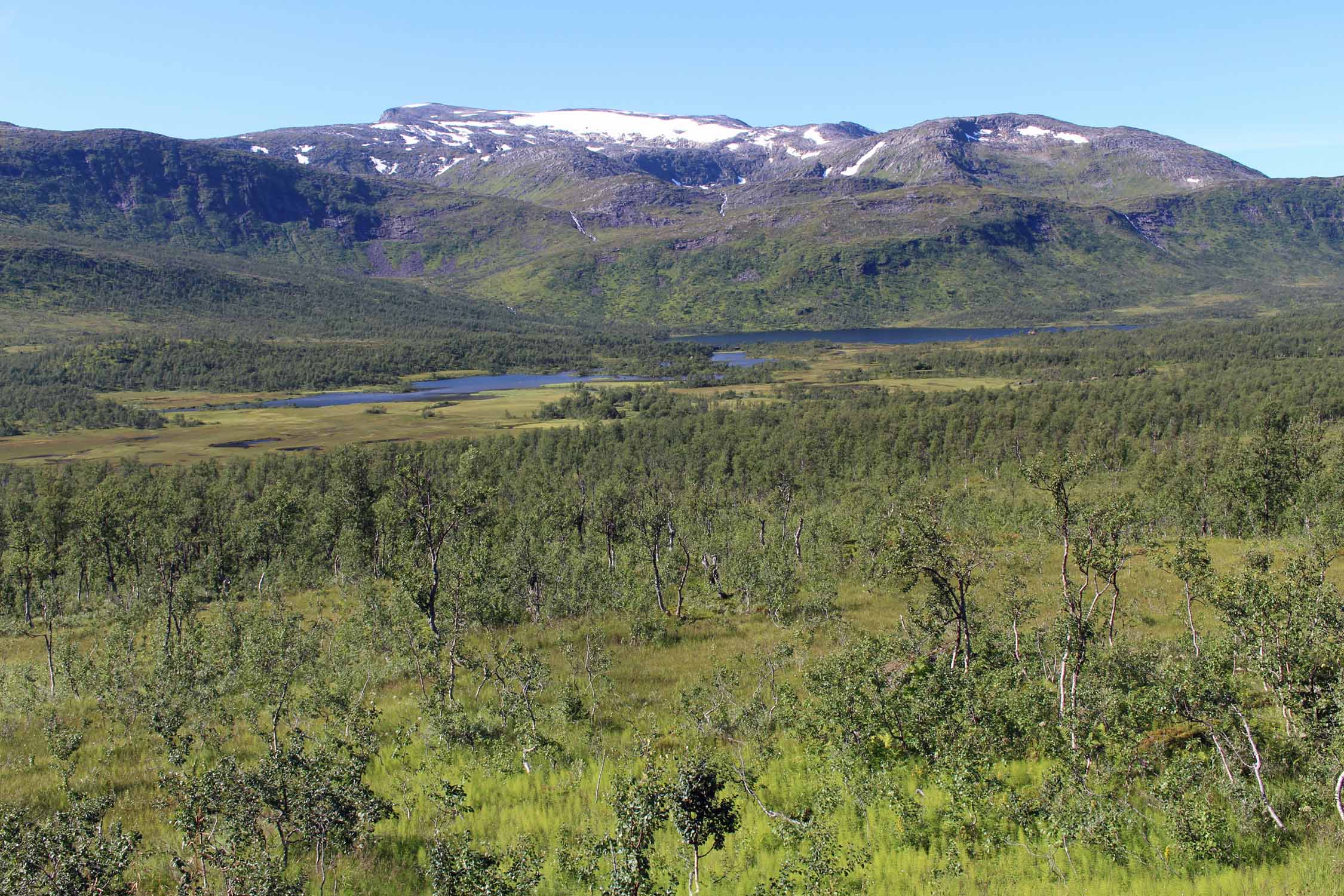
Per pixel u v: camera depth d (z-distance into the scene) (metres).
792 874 15.52
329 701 27.36
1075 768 18.42
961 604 26.50
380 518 59.84
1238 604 19.81
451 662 30.78
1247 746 18.75
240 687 31.36
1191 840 15.43
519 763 23.48
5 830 13.68
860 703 21.33
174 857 14.43
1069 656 23.98
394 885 16.03
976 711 20.73
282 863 14.93
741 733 24.72
